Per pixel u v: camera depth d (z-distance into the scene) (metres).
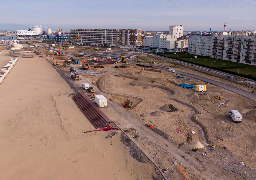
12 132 41.72
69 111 53.25
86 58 153.12
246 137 40.34
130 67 117.62
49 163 32.19
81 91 68.94
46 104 57.34
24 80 84.56
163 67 119.94
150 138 39.53
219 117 49.78
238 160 33.09
